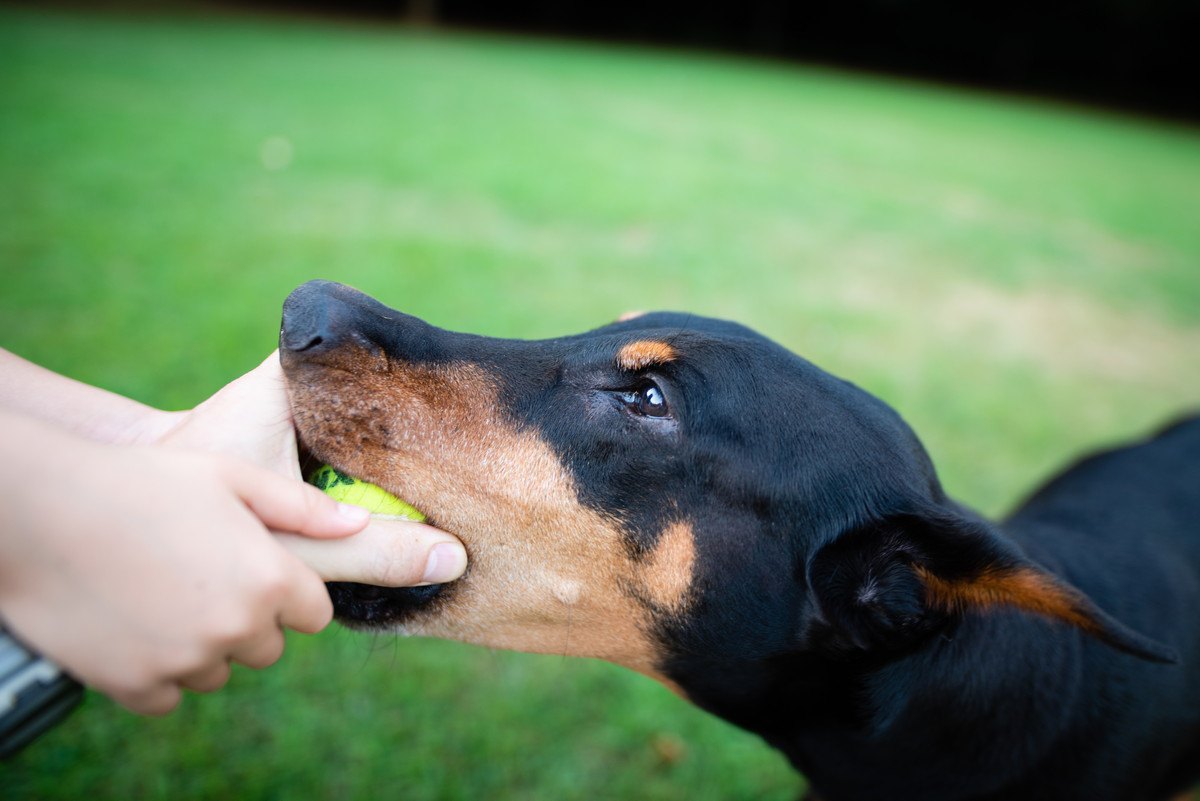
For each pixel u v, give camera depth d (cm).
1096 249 206
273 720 60
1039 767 47
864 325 134
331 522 31
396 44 426
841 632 44
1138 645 40
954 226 209
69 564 24
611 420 44
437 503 43
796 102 411
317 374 41
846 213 206
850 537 44
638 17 683
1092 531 57
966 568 43
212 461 27
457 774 59
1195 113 673
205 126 199
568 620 45
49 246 119
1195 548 58
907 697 45
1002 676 45
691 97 377
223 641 25
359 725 61
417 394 43
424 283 122
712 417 44
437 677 65
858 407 46
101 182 149
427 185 176
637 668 48
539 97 317
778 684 47
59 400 34
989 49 715
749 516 44
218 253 124
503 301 120
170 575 25
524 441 44
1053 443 105
